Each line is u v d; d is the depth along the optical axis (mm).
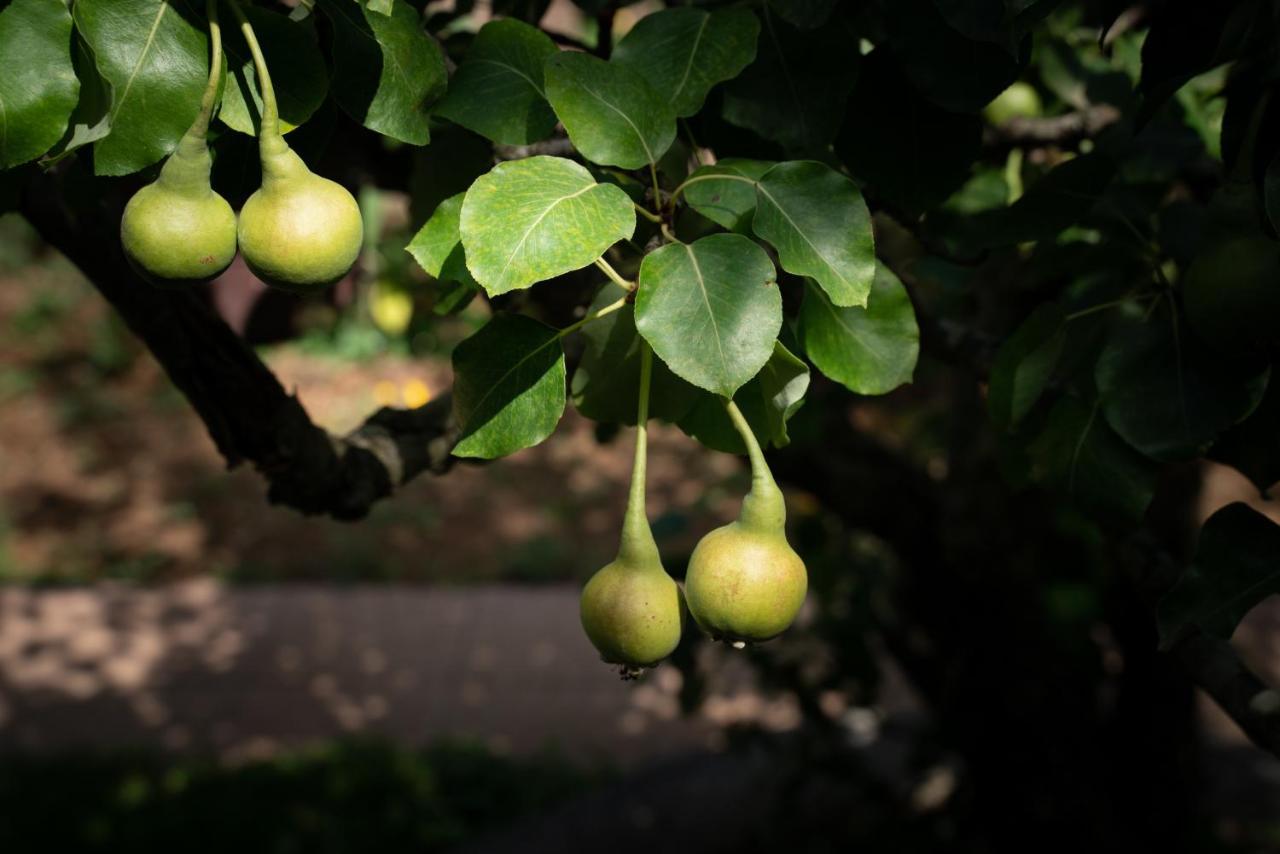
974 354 934
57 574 4117
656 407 692
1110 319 823
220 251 604
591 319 635
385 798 2752
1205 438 713
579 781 2871
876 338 696
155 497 4629
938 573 1684
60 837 2533
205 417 844
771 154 751
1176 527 1838
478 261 581
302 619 3818
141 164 609
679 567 1571
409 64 651
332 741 3088
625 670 643
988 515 1643
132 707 3238
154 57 607
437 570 4215
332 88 647
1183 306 730
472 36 857
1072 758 1765
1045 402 850
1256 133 676
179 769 2857
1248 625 3568
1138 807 2096
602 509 4660
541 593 4051
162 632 3711
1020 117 989
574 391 693
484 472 4910
